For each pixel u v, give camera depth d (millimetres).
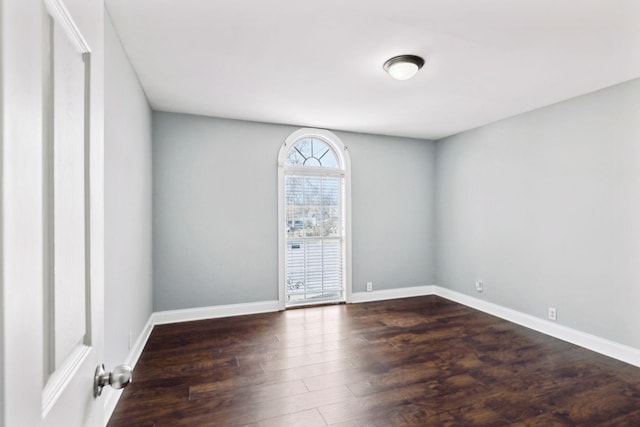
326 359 2666
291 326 3455
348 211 4363
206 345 2945
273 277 3992
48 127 519
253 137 3920
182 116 3631
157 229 3527
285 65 2494
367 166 4504
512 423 1865
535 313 3383
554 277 3203
